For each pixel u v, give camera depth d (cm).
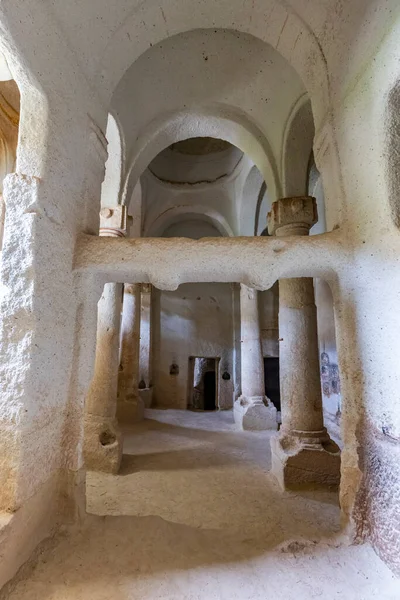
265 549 214
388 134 196
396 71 183
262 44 372
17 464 179
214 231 954
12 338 191
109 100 297
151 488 337
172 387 923
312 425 358
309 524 263
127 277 263
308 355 370
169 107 458
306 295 382
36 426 197
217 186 784
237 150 714
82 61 250
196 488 338
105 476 365
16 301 192
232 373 930
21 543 180
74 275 245
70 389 237
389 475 191
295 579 182
